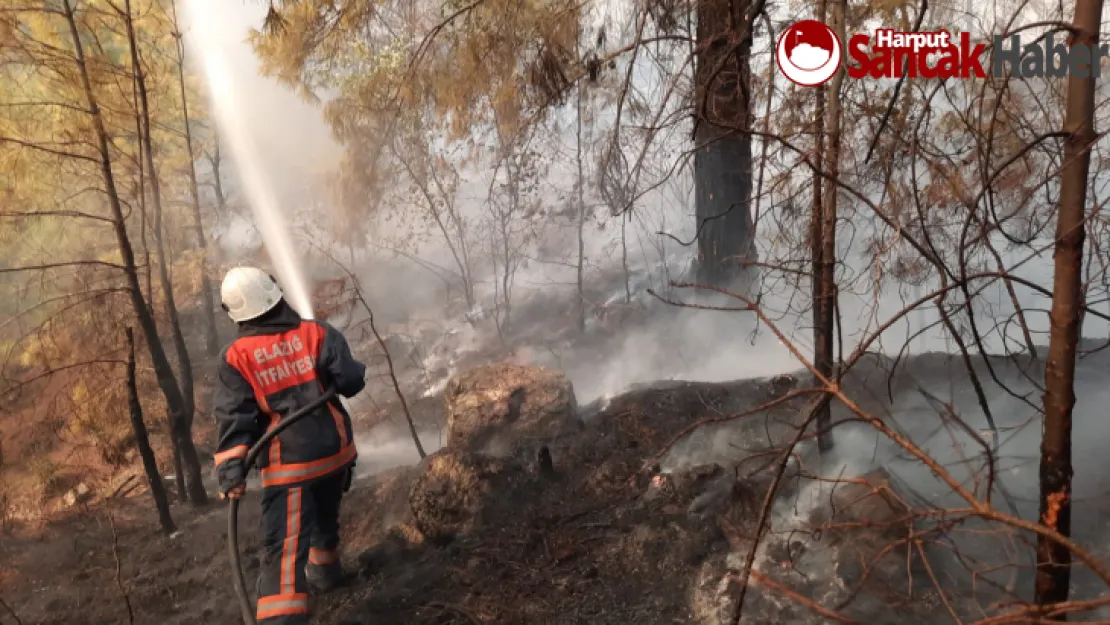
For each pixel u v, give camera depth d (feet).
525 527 12.95
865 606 9.25
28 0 17.54
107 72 18.06
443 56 18.24
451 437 17.20
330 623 11.17
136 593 14.56
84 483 24.50
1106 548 9.54
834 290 10.49
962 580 9.37
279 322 10.98
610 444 15.62
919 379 15.34
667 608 10.32
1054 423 6.84
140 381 24.38
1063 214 6.59
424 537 13.29
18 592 15.79
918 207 7.97
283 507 10.75
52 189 19.20
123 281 21.47
